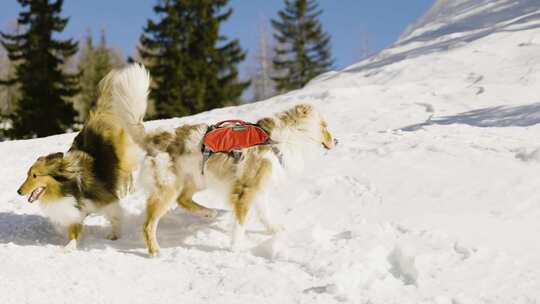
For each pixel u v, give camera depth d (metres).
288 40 48.16
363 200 6.80
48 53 33.59
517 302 4.28
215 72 34.25
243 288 4.79
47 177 6.07
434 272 4.86
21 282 4.89
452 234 5.53
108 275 5.19
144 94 6.41
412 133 9.29
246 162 6.12
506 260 4.92
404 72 17.73
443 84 15.31
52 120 32.44
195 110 32.97
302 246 5.66
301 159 6.40
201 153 6.19
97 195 6.36
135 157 6.79
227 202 6.25
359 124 12.27
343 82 18.62
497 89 13.85
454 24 23.75
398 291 4.63
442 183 6.88
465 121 11.35
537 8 22.09
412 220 6.01
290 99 16.38
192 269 5.39
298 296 4.61
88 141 6.63
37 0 33.47
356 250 5.37
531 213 5.95
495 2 25.16
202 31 34.09
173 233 6.63
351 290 4.65
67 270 5.29
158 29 33.94
